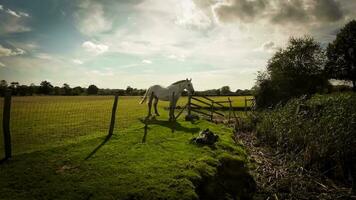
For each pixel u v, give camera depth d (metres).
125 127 13.66
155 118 17.00
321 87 27.88
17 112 22.22
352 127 9.63
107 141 9.56
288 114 13.61
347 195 7.56
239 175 8.18
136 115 19.52
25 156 7.51
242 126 16.34
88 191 5.48
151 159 7.64
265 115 15.84
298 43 27.89
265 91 26.22
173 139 10.29
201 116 19.55
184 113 21.91
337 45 46.53
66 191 5.46
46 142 10.02
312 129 10.90
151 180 6.15
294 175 8.77
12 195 5.19
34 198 5.12
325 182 8.47
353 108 11.31
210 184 6.83
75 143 9.09
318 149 9.56
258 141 13.14
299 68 27.30
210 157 8.16
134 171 6.65
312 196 7.51
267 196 7.54
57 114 20.64
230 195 7.07
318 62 27.81
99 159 7.44
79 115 19.92
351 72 45.72
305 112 13.29
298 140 11.20
